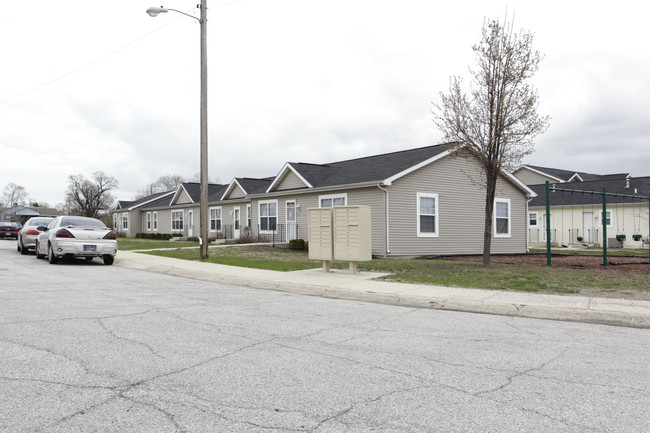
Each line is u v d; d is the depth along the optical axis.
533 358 5.20
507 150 14.47
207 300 8.84
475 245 22.05
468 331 6.56
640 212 29.59
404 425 3.42
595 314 7.47
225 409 3.67
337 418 3.53
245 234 29.09
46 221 20.88
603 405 3.83
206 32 16.78
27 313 7.16
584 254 21.80
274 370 4.64
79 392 3.98
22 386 4.10
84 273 12.93
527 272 12.85
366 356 5.19
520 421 3.51
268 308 8.13
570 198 33.44
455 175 21.47
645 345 5.84
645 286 10.19
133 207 47.28
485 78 13.98
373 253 19.52
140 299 8.73
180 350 5.29
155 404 3.75
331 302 8.99
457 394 4.05
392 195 19.30
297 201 24.00
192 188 39.78
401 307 8.55
